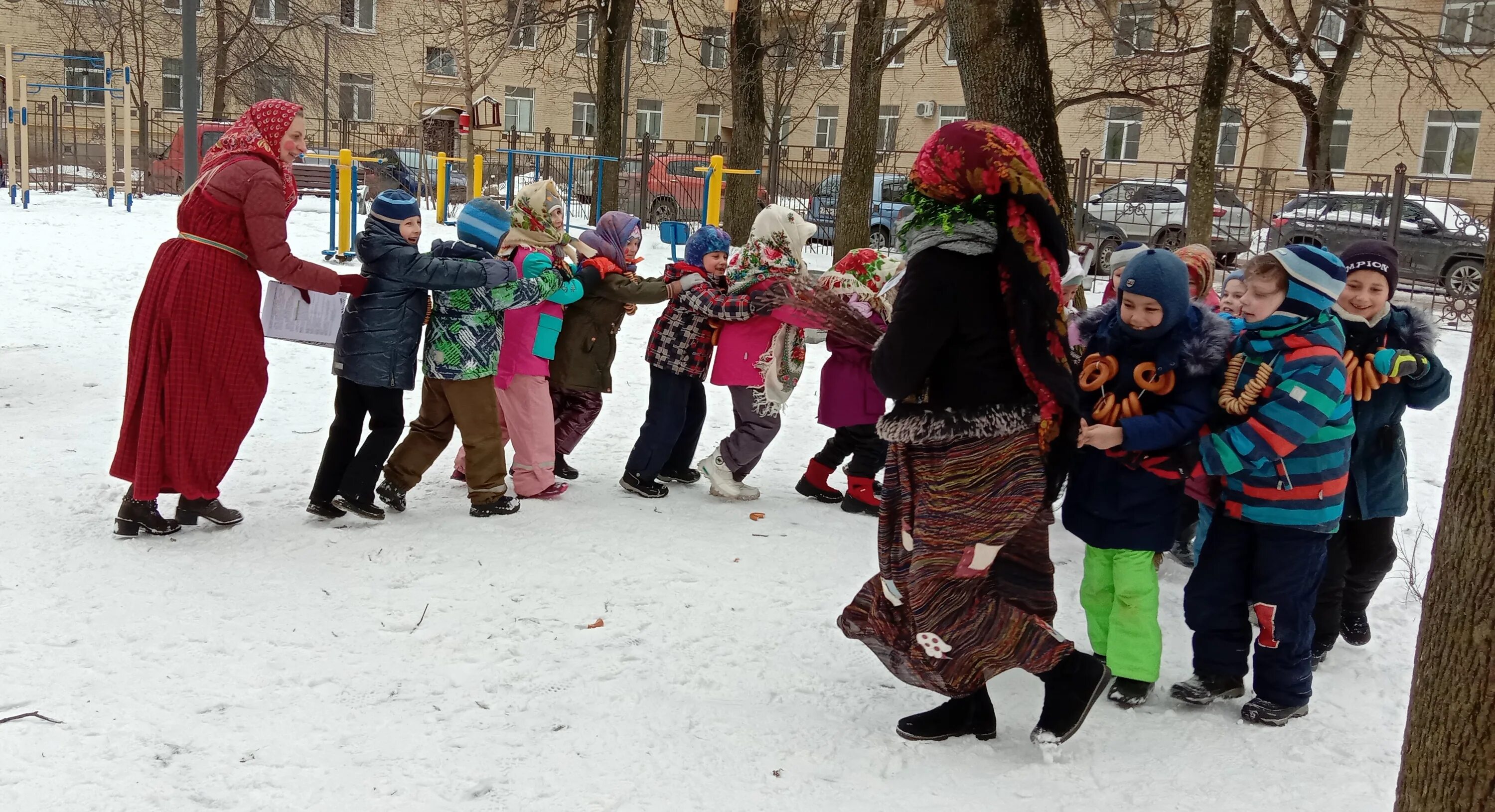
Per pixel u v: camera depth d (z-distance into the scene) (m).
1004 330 2.90
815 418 7.49
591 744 3.15
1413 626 4.34
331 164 13.81
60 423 6.27
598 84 20.61
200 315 4.44
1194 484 3.69
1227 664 3.54
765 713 3.39
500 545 4.68
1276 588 3.39
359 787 2.88
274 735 3.11
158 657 3.54
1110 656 3.55
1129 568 3.50
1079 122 29.88
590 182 20.11
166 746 3.02
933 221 2.90
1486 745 1.97
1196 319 3.41
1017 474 2.92
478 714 3.30
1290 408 3.24
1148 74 14.92
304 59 32.66
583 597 4.18
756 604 4.20
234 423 4.64
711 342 5.39
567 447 5.68
